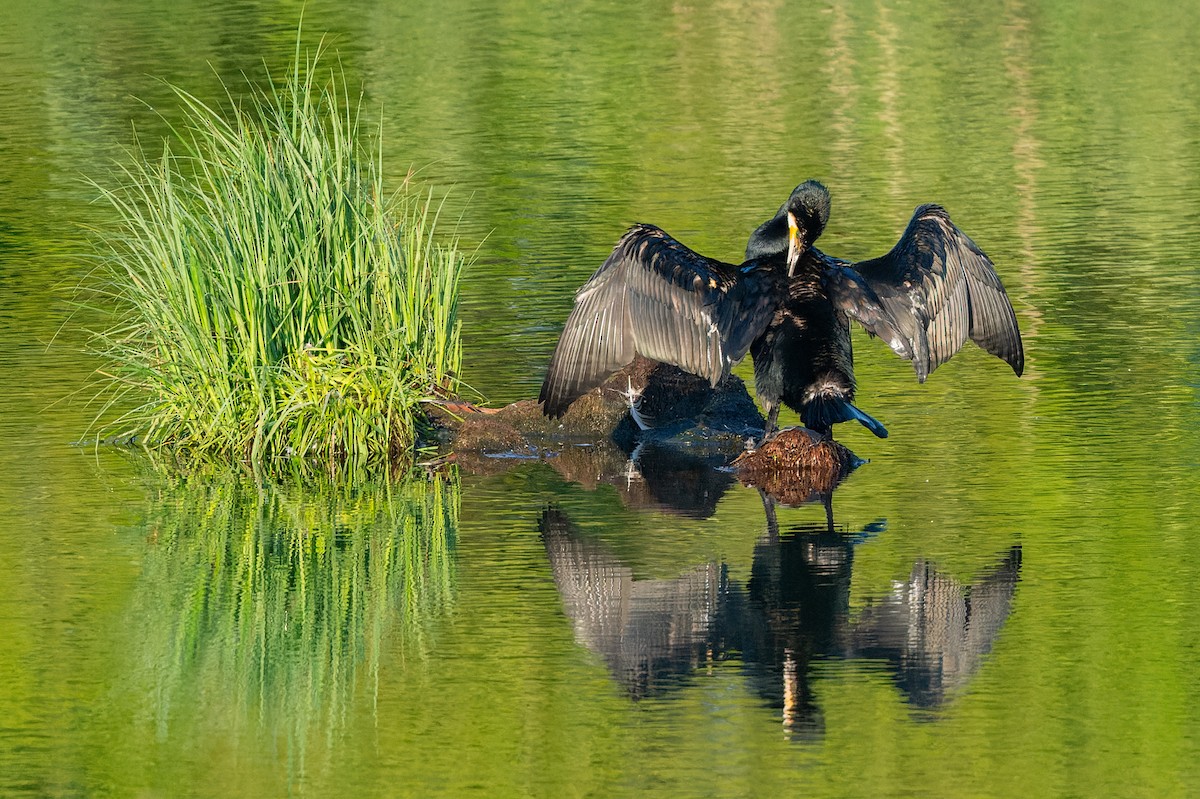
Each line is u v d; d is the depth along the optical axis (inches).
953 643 389.1
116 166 983.6
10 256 805.9
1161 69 1224.8
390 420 567.2
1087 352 633.6
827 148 1023.0
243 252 561.3
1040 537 454.6
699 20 1443.2
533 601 423.5
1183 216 848.9
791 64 1273.4
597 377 503.8
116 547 470.3
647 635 401.1
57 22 1421.0
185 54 1284.4
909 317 505.0
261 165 577.6
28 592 436.8
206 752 348.5
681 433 578.2
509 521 488.7
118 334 667.4
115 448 563.5
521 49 1323.8
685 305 498.0
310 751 346.6
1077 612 404.8
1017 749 338.3
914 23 1419.8
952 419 565.0
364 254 581.6
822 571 436.1
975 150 1011.9
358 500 513.7
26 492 518.3
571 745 343.3
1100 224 837.8
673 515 490.0
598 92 1187.3
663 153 1015.0
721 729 350.0
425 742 349.1
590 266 766.5
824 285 506.3
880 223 842.8
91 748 350.3
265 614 421.1
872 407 581.6
